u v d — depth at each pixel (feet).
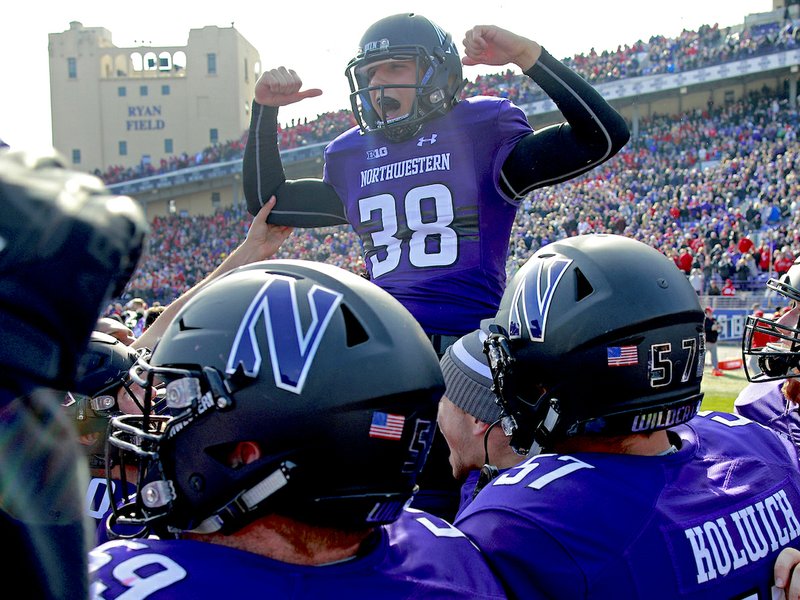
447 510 6.85
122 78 133.59
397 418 3.37
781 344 7.86
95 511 5.95
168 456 3.43
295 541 3.31
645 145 88.53
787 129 81.61
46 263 1.96
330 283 3.50
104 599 2.86
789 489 4.70
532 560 3.96
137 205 2.21
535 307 4.60
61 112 133.80
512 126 7.15
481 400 5.56
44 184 2.04
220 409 3.19
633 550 3.96
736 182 71.31
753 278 54.39
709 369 41.83
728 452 4.79
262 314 3.28
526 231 73.36
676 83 89.40
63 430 2.11
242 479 3.20
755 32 95.86
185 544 3.20
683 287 4.52
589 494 4.13
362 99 7.45
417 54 6.94
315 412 3.18
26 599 2.00
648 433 4.43
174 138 134.10
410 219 7.18
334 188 7.93
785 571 4.29
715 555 4.09
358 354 3.32
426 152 7.21
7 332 1.93
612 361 4.29
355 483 3.31
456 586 3.58
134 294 91.45
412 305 7.07
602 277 4.41
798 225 58.95
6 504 1.96
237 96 133.49
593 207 73.31
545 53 6.67
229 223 106.52
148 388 3.44
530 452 4.93
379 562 3.41
